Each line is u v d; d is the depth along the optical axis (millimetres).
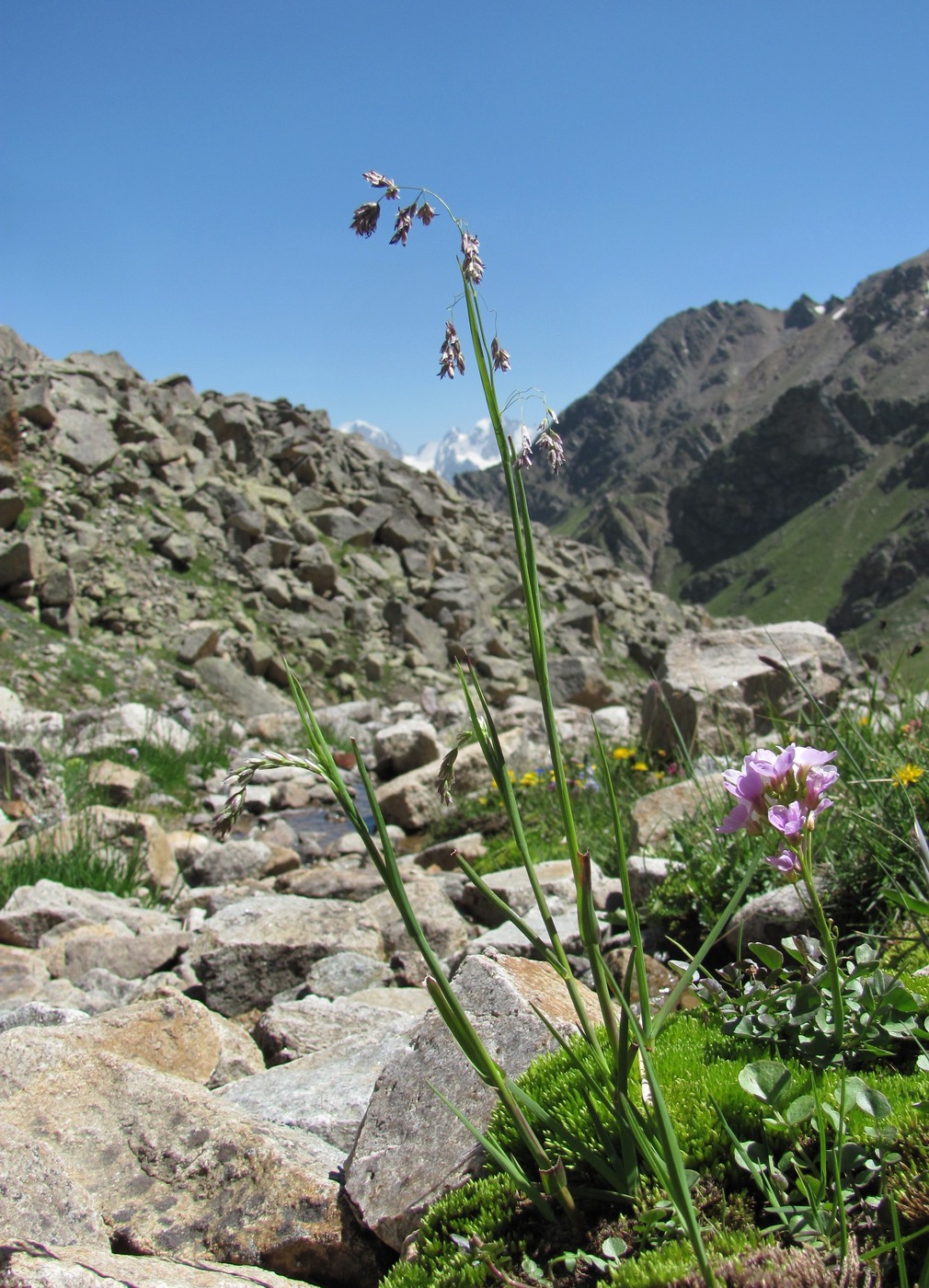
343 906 6215
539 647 2096
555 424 2012
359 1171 2789
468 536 31641
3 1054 3564
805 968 2783
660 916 5117
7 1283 2217
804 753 1994
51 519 18828
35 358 24438
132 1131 3146
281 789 12797
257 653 18922
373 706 18656
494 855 8398
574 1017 3076
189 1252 2713
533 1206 2359
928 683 5867
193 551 20969
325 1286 2650
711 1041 2703
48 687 15078
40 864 7836
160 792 12016
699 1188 2197
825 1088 2328
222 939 5840
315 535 25109
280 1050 4508
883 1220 1973
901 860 3932
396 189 1959
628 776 9250
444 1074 2941
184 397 29062
